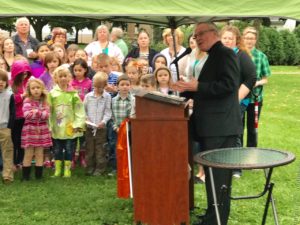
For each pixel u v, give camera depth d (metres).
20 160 8.21
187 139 5.46
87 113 8.05
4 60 8.33
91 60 9.70
